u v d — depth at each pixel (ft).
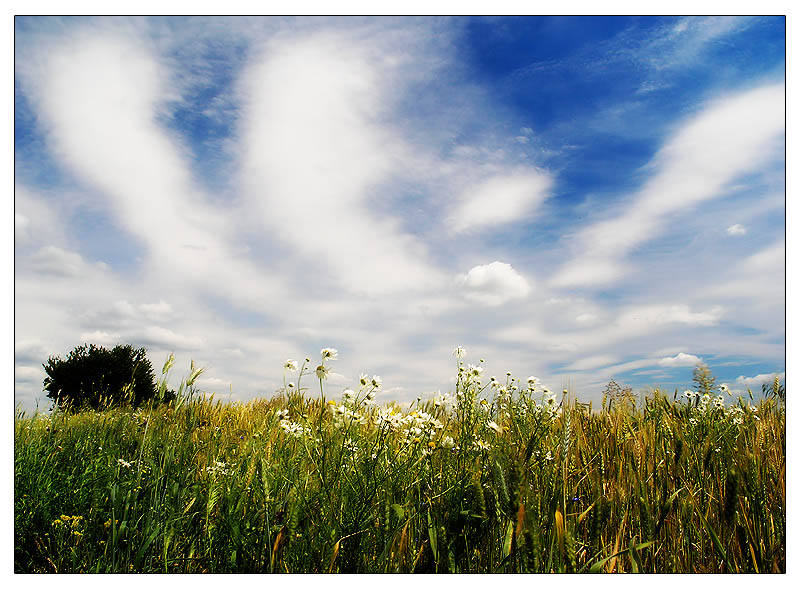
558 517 6.04
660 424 10.43
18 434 14.07
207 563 7.32
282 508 7.34
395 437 8.94
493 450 7.72
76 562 7.64
